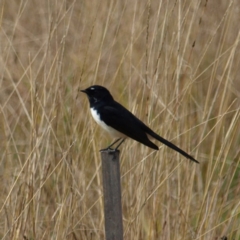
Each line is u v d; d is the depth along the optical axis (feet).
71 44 44.83
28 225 32.14
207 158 40.73
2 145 39.75
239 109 34.30
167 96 35.63
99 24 43.42
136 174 34.65
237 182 39.50
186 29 42.70
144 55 39.52
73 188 32.89
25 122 41.32
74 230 32.37
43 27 47.42
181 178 36.01
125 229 33.42
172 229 33.94
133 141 35.35
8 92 42.96
